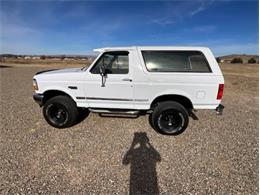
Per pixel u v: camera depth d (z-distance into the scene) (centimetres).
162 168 326
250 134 464
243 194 269
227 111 649
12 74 1870
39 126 495
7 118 551
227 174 312
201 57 431
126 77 444
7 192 265
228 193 271
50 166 325
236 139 437
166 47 441
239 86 1271
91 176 302
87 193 267
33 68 2820
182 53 436
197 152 379
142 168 325
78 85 464
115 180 294
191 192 272
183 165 335
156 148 393
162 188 279
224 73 2408
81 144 404
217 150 388
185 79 428
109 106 468
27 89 1020
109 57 458
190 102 443
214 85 422
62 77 469
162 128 450
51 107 478
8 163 330
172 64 438
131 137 441
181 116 439
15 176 297
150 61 444
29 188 273
